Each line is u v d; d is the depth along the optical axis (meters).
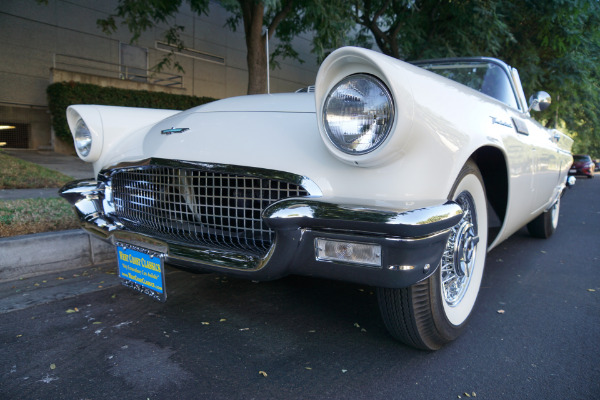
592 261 3.67
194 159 1.90
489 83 3.03
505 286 2.97
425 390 1.67
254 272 1.65
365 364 1.86
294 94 2.21
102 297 2.59
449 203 1.53
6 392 1.61
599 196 10.67
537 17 10.81
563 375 1.79
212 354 1.93
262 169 1.73
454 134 1.69
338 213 1.42
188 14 15.51
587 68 12.60
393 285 1.49
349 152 1.53
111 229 2.22
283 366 1.83
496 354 1.97
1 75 11.92
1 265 2.80
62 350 1.94
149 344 2.01
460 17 10.02
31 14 12.23
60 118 11.79
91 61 13.45
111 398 1.59
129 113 2.70
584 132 19.23
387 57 1.56
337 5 7.74
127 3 8.48
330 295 2.66
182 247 1.85
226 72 16.97
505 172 2.27
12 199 4.43
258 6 8.22
